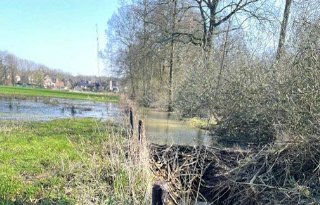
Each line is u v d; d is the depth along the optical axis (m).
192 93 17.20
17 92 54.44
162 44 26.00
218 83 14.18
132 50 32.97
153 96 31.92
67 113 26.38
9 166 7.77
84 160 8.08
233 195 7.73
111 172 7.07
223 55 17.08
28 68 86.81
